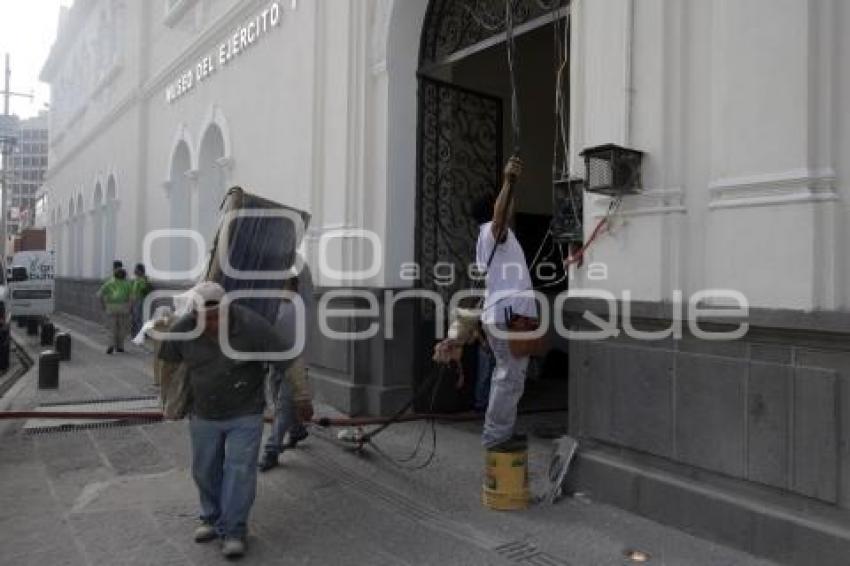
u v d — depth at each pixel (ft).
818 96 11.87
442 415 21.25
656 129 14.06
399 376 24.07
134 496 16.12
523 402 26.20
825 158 11.79
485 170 26.09
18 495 16.15
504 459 14.98
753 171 12.57
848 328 11.11
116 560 12.78
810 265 11.75
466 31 22.70
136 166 52.08
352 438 19.45
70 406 25.89
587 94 15.61
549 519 14.47
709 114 13.41
